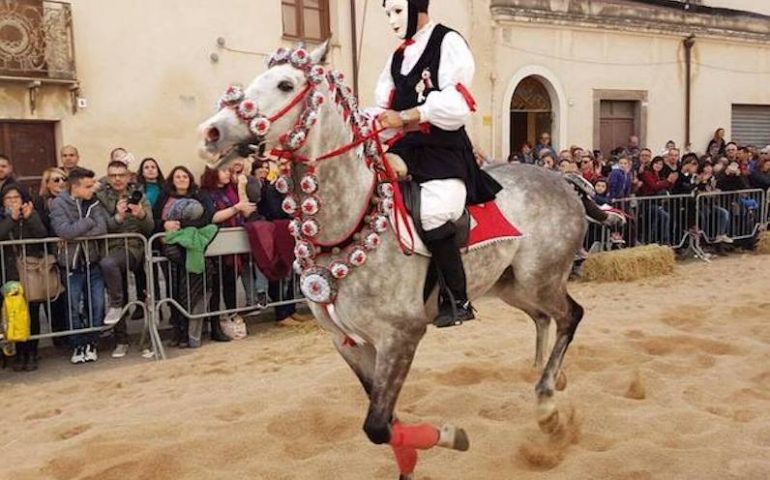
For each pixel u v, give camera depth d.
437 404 5.15
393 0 3.86
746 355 6.21
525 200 4.45
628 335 6.93
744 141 20.28
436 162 3.79
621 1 18.31
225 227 7.56
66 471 4.31
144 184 7.95
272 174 7.87
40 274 6.62
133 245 7.08
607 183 11.16
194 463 4.33
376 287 3.58
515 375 5.84
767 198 12.60
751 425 4.60
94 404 5.62
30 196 7.18
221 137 3.19
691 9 19.16
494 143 15.98
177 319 7.37
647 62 18.09
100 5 11.55
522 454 4.36
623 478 4.01
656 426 4.68
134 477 4.19
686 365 5.93
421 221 3.68
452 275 3.73
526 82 16.91
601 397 5.19
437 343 6.97
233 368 6.51
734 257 12.07
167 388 5.98
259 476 4.14
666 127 18.58
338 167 3.52
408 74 3.85
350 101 3.59
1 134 11.09
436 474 4.12
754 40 19.72
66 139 11.44
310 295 3.58
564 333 4.78
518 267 4.46
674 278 10.22
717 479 3.96
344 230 3.55
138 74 11.96
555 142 16.97
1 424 5.29
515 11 15.82
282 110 3.31
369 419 3.53
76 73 11.40
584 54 17.11
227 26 12.75
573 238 4.63
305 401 5.24
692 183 11.74
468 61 3.76
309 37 13.80
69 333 6.71
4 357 7.05
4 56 10.84
